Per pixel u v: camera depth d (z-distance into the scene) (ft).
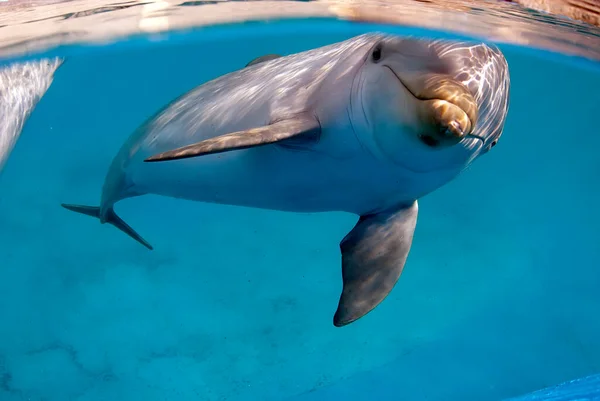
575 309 25.17
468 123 8.35
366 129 10.25
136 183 15.67
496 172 44.80
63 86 59.11
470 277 27.48
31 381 20.53
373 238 12.48
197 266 27.63
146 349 22.29
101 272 26.86
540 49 25.49
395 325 23.81
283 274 27.20
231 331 23.30
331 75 11.03
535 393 19.22
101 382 20.70
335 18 20.24
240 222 32.07
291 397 20.27
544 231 32.60
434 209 34.86
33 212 32.96
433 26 16.67
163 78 77.10
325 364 21.81
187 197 14.89
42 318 23.57
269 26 23.63
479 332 23.38
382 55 10.05
